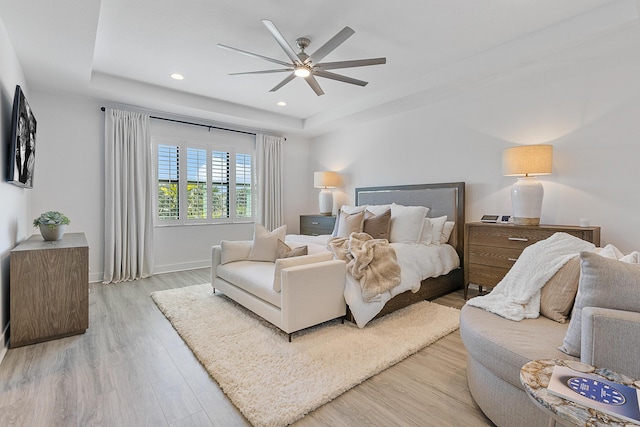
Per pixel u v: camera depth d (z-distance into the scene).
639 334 1.04
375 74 3.59
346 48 2.98
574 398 0.86
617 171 2.75
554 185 3.12
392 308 2.90
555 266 1.77
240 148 5.50
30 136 2.96
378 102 4.18
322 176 5.39
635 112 2.65
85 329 2.54
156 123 4.61
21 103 2.50
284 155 6.05
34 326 2.34
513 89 3.39
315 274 2.46
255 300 2.73
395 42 2.87
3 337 2.19
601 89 2.82
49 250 2.40
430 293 3.36
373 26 2.61
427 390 1.79
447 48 2.99
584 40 2.50
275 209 5.79
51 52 2.72
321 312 2.52
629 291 1.13
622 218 2.73
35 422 1.50
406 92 3.83
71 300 2.47
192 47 2.98
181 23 2.58
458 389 1.80
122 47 2.98
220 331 2.52
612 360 1.06
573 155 2.99
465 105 3.81
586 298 1.21
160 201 4.66
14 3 2.03
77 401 1.66
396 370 2.00
